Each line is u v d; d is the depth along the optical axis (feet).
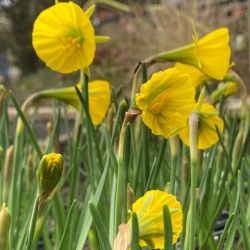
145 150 0.67
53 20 0.62
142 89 0.53
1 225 0.51
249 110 1.00
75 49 0.63
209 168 0.71
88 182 0.83
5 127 0.88
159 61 0.69
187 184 0.74
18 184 0.84
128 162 0.60
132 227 0.44
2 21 8.01
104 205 0.75
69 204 0.79
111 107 0.79
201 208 0.73
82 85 0.77
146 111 0.54
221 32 0.68
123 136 0.56
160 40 3.78
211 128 0.62
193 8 3.66
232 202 0.70
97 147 0.74
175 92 0.54
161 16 3.79
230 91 0.92
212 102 0.90
